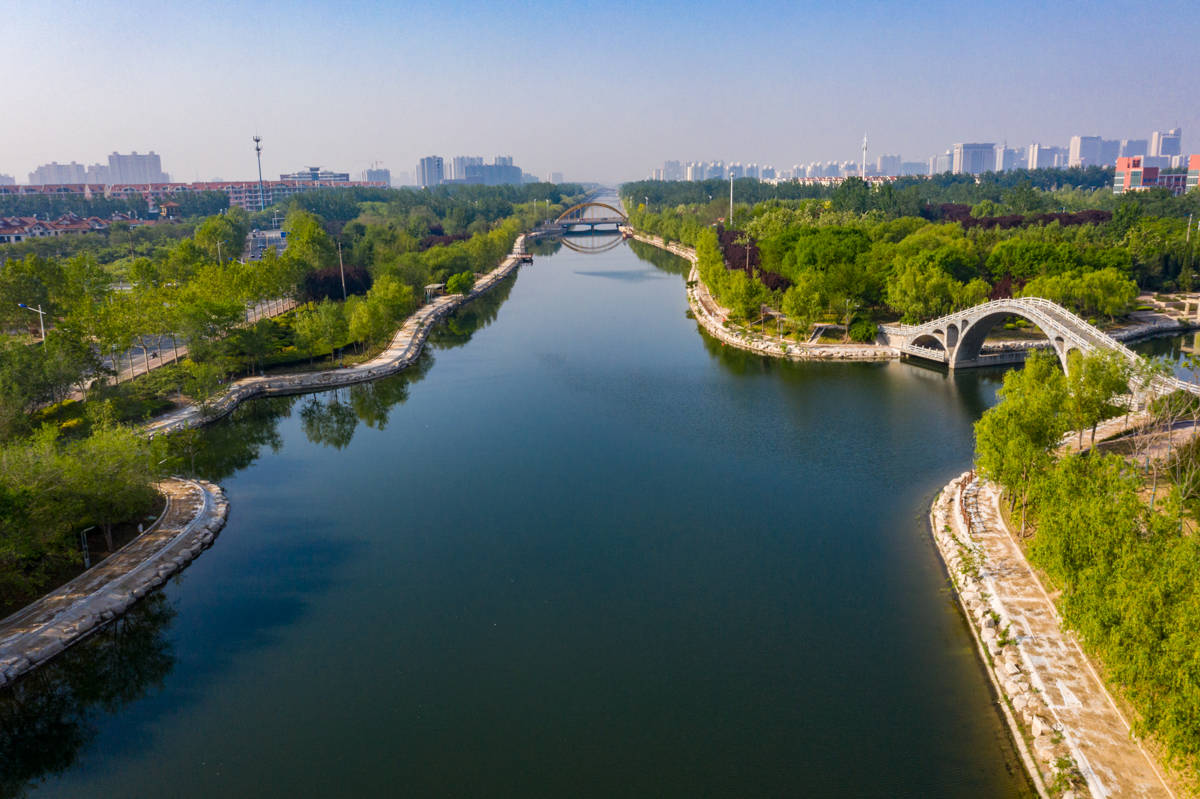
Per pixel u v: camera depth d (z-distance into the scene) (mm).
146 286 141875
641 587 60875
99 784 42438
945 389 112250
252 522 72938
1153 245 174125
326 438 97438
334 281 174125
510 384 120688
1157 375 82125
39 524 55719
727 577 61938
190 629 55906
